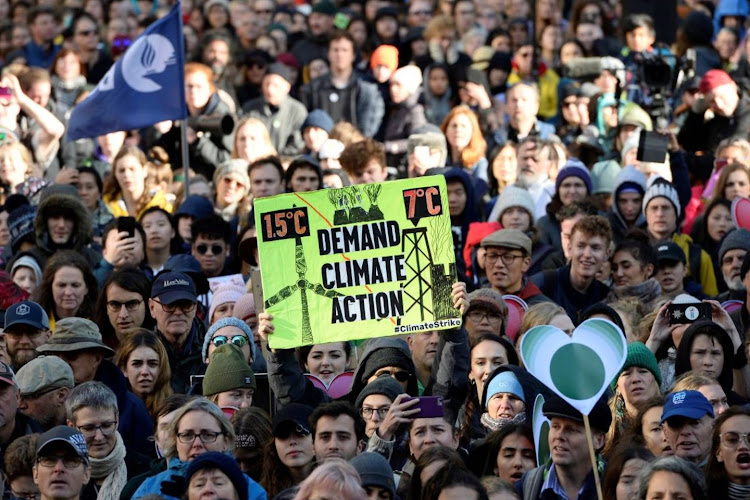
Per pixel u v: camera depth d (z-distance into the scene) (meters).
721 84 37.16
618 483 21.12
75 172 34.53
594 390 20.95
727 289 31.84
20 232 31.55
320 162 36.69
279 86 41.22
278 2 54.19
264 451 22.97
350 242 23.48
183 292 27.48
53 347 25.48
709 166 36.41
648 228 32.22
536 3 47.69
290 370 23.84
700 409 22.27
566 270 29.88
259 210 23.55
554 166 35.84
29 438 22.47
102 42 49.94
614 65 40.44
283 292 23.44
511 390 23.48
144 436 25.22
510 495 20.69
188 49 47.62
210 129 37.03
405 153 40.09
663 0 43.78
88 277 28.72
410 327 23.34
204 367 26.42
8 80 37.31
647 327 26.45
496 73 43.44
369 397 23.42
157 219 31.97
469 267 31.45
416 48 46.25
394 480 22.27
